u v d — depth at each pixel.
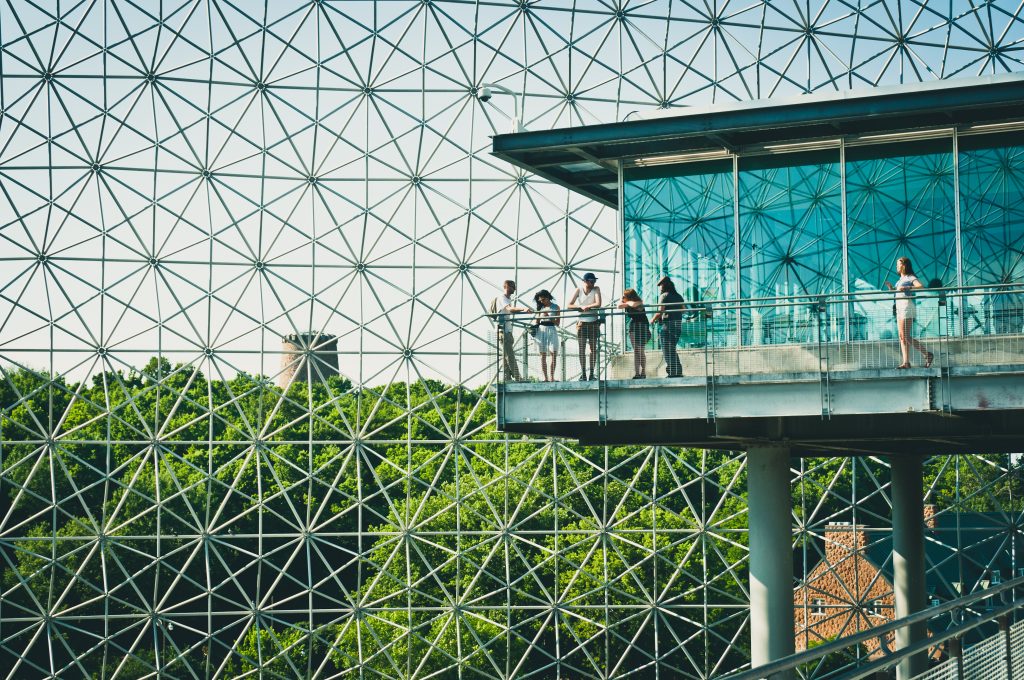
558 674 32.97
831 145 17.59
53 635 34.47
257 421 34.00
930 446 22.47
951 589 32.81
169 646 35.81
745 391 15.91
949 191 16.89
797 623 33.72
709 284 18.19
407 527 33.12
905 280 15.80
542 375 17.08
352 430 33.47
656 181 18.67
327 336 33.69
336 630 34.34
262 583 36.50
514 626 32.56
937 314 15.52
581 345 17.00
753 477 18.14
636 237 18.78
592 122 33.16
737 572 33.12
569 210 33.41
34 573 32.53
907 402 15.14
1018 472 32.25
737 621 33.06
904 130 17.11
